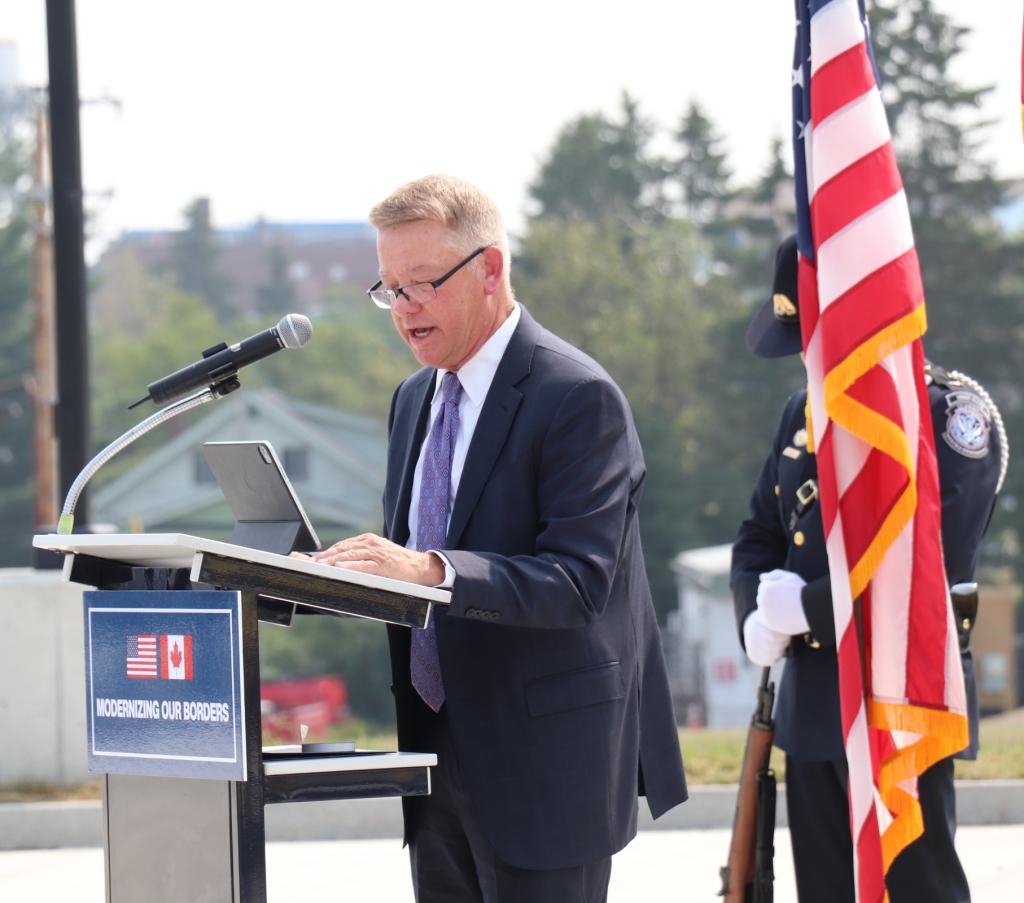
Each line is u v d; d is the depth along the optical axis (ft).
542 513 22.71
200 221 548.72
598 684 22.77
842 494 25.22
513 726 22.56
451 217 22.95
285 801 19.75
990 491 26.22
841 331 24.98
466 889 24.03
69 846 42.86
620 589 23.47
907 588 24.71
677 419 335.26
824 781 26.81
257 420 335.67
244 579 19.10
